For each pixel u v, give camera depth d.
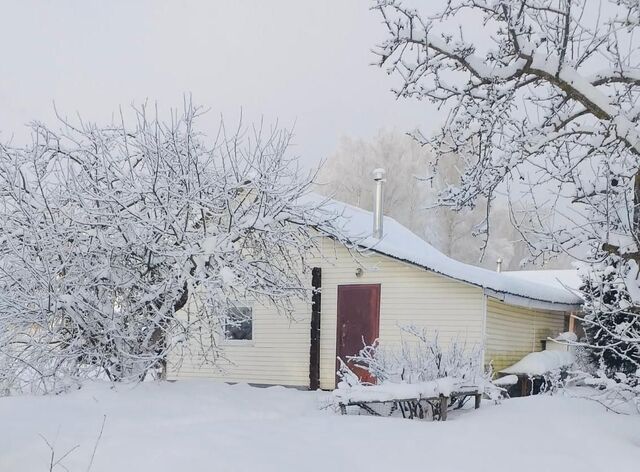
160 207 10.08
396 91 7.67
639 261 7.11
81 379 9.64
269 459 5.61
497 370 14.21
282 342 15.46
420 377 9.04
